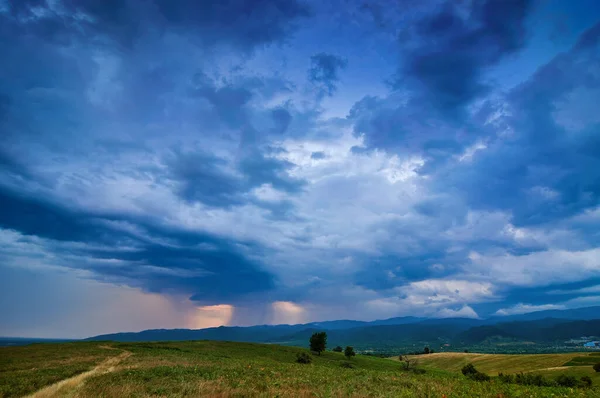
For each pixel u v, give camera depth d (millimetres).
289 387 24000
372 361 108062
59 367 42375
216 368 38062
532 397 20828
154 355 63750
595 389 23766
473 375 47781
